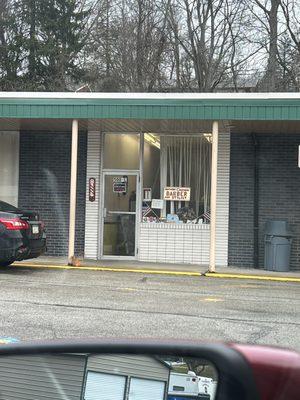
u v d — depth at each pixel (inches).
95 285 407.5
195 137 577.9
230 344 71.6
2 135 600.4
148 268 512.1
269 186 559.8
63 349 81.0
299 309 337.7
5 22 1222.3
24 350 83.3
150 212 580.4
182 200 576.1
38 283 406.3
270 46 973.8
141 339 81.9
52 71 1187.9
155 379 75.0
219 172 567.8
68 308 317.7
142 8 1038.4
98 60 1136.2
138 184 581.9
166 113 488.7
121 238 581.3
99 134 583.5
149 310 319.0
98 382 78.3
